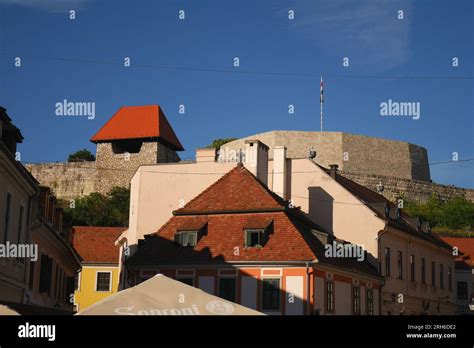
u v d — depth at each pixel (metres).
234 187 40.09
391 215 48.00
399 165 115.56
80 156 136.50
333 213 44.91
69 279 45.69
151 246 38.53
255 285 35.72
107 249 64.12
